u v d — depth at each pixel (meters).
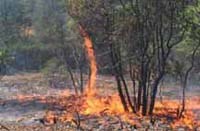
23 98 26.06
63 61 30.48
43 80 36.09
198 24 15.35
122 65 17.42
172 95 27.20
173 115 17.30
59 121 15.90
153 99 16.78
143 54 16.20
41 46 37.22
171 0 15.21
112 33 16.42
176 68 18.05
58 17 28.88
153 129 14.40
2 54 24.72
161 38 15.69
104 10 16.31
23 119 17.06
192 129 14.71
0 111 20.44
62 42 28.50
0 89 32.00
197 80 32.31
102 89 29.14
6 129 14.70
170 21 15.53
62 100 23.75
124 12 15.98
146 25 15.81
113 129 14.30
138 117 16.25
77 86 31.19
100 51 18.83
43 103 23.02
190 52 17.92
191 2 15.22
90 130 14.22
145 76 16.67
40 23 35.88
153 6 15.42
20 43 42.53
